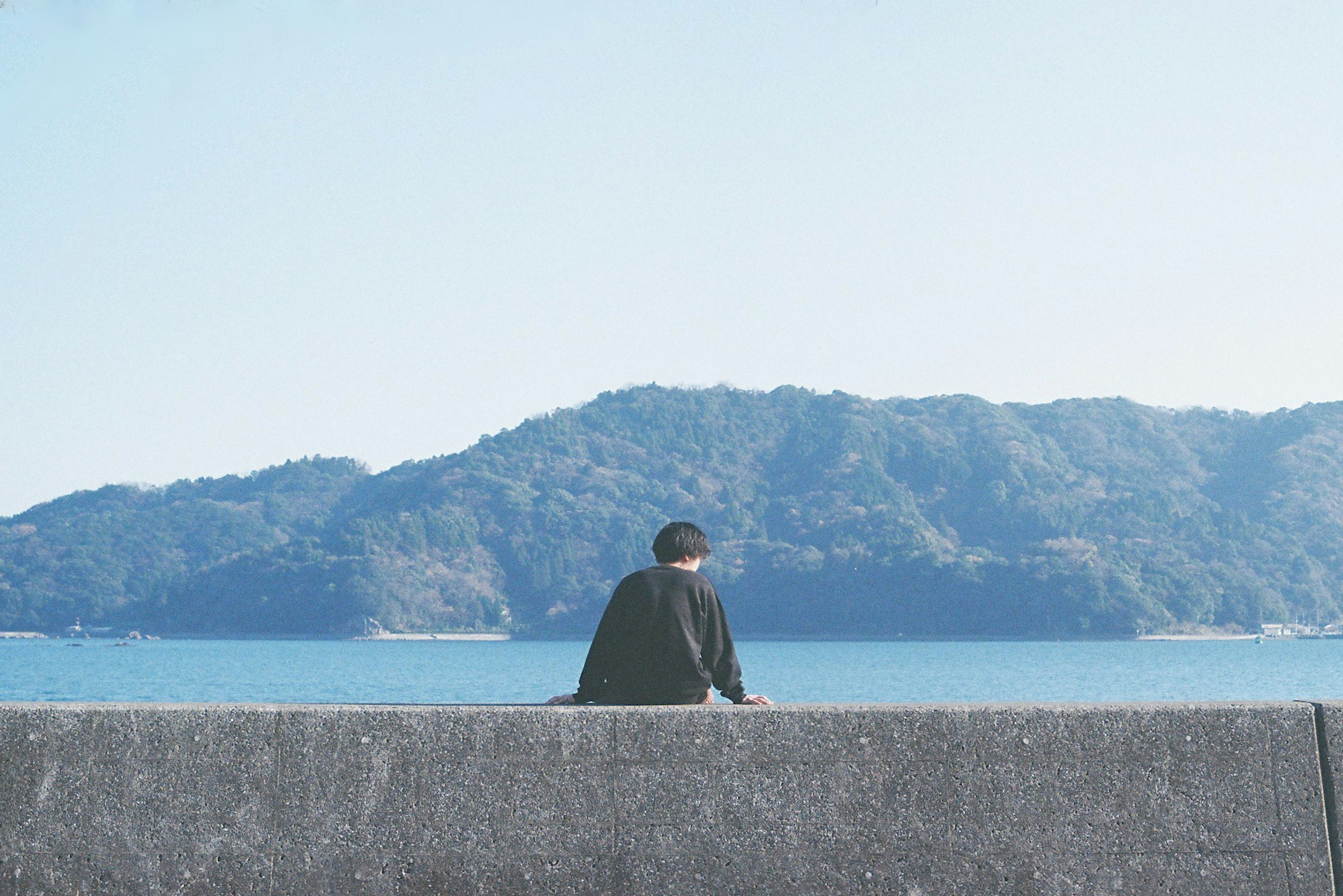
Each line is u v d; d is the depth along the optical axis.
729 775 3.25
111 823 3.21
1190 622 169.12
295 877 3.19
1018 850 3.25
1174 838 3.27
